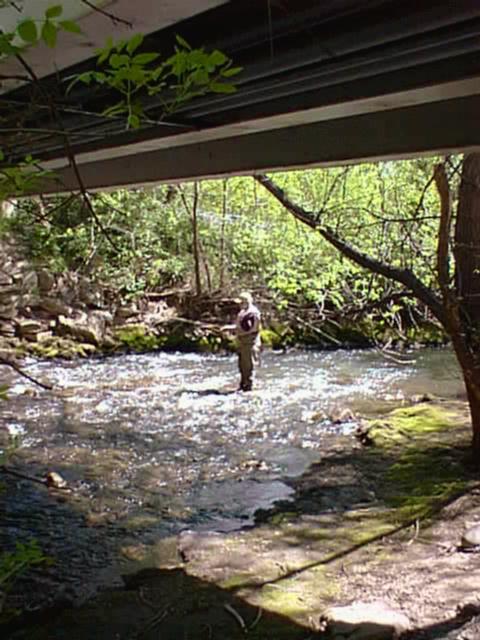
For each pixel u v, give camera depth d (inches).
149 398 450.3
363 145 186.4
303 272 498.0
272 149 214.2
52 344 589.3
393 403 427.8
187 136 186.9
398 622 165.5
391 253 361.7
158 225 671.1
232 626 175.2
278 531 235.3
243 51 118.2
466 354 278.5
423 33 104.0
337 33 104.3
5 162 84.5
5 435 361.4
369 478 284.5
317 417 395.9
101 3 88.0
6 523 247.0
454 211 330.6
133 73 69.2
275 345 636.1
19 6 78.4
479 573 195.3
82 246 601.9
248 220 666.8
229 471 305.0
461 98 160.7
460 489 261.6
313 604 182.9
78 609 187.5
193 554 219.0
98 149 208.8
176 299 666.8
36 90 91.5
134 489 283.3
